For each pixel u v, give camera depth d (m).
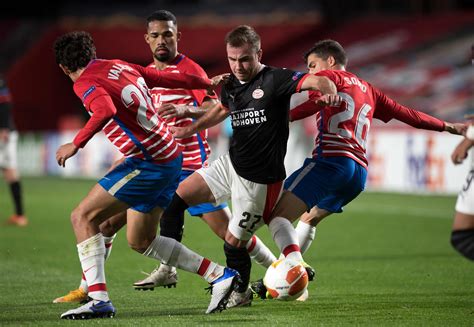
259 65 21.38
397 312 22.16
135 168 21.28
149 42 27.02
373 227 45.28
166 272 25.05
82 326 20.09
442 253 35.38
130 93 20.97
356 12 106.00
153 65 27.45
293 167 68.94
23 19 112.94
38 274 29.36
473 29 96.44
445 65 89.94
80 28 108.12
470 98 82.38
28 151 90.56
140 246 22.06
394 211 52.91
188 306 23.23
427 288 26.53
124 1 114.50
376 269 30.91
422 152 62.75
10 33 111.38
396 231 43.47
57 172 86.75
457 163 19.61
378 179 66.19
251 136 21.30
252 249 24.45
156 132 21.31
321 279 28.58
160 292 25.77
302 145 68.38
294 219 22.59
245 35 20.73
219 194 23.47
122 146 21.30
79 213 21.19
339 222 47.66
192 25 107.44
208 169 23.72
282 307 22.98
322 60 25.53
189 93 26.81
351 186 23.97
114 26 108.69
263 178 21.42
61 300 23.77
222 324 20.33
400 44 96.56
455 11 103.56
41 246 36.94
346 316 21.52
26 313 22.00
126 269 30.64
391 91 87.12
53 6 114.19
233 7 107.69
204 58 105.06
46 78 104.94
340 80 24.16
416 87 86.81
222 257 34.19
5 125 44.44
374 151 66.31
